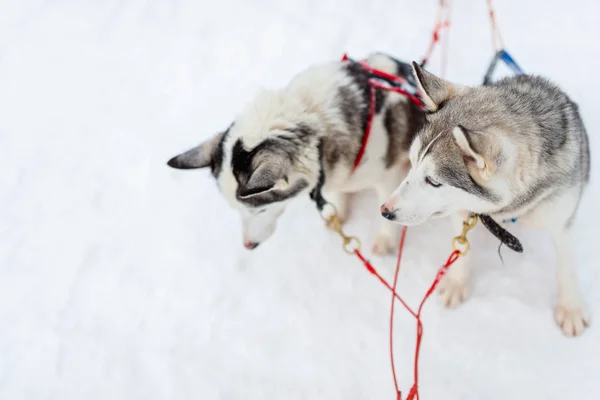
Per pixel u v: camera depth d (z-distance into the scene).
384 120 1.74
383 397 1.79
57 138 2.34
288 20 2.46
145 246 2.07
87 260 2.07
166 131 2.29
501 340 1.81
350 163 1.74
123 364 1.91
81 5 2.71
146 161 2.23
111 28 2.61
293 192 1.65
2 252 2.12
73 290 2.03
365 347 1.85
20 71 2.55
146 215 2.13
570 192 1.57
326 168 1.70
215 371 1.87
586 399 1.73
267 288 1.96
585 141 1.63
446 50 2.27
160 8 2.62
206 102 2.34
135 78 2.44
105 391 1.88
